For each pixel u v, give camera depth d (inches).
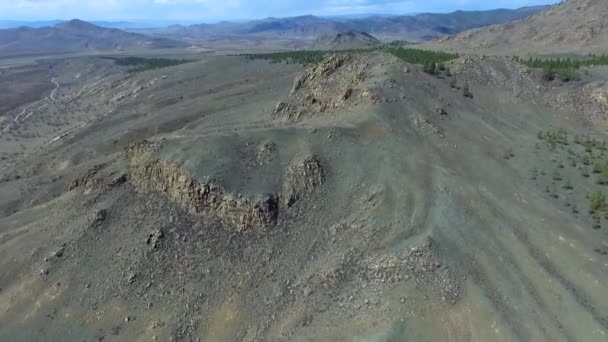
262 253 2244.1
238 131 2802.7
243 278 2177.7
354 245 2153.1
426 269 1955.0
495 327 1761.8
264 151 2576.3
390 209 2267.5
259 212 2311.8
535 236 2188.7
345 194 2410.2
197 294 2164.1
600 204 2429.9
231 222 2345.0
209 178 2402.8
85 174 2906.0
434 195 2333.9
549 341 1728.6
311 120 3240.7
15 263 2454.5
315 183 2455.7
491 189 2475.4
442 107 3201.3
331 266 2096.5
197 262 2261.3
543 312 1834.4
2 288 2370.8
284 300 2057.1
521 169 2780.5
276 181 2453.2
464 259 2001.7
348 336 1807.3
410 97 3179.1
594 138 3341.5
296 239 2271.2
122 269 2292.1
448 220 2177.7
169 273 2247.8
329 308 1952.5
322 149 2610.7
